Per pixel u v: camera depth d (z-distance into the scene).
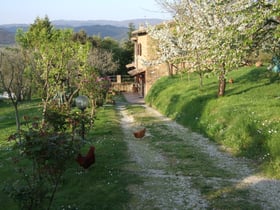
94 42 73.56
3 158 15.24
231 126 16.50
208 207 9.27
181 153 14.86
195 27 21.83
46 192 8.16
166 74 42.88
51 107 12.67
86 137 17.38
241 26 14.04
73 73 22.23
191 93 26.48
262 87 23.91
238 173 11.95
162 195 10.18
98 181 11.36
